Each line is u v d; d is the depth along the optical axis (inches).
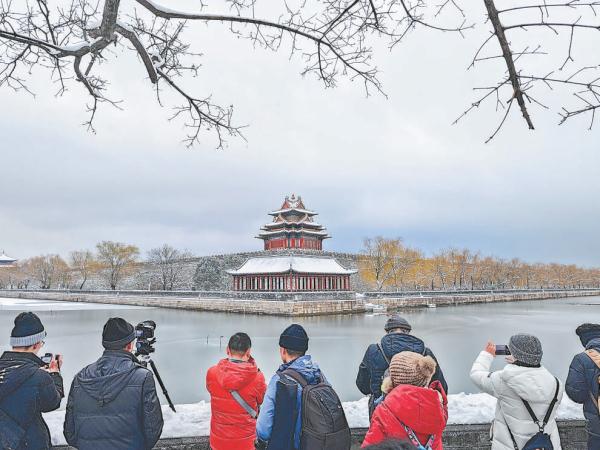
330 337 1823.3
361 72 248.8
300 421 159.3
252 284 3206.2
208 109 314.7
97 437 160.4
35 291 4404.5
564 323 2401.6
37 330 181.0
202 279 3853.3
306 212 3489.2
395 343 209.9
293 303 2598.4
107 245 4325.8
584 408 211.5
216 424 205.3
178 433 250.8
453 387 1085.8
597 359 200.4
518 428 182.9
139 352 269.0
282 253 3176.7
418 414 143.0
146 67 279.6
